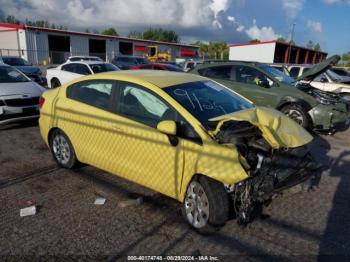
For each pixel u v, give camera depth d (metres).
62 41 42.31
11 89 7.31
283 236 3.41
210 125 3.50
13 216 3.72
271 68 8.99
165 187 3.67
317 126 7.46
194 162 3.31
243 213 3.27
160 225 3.58
